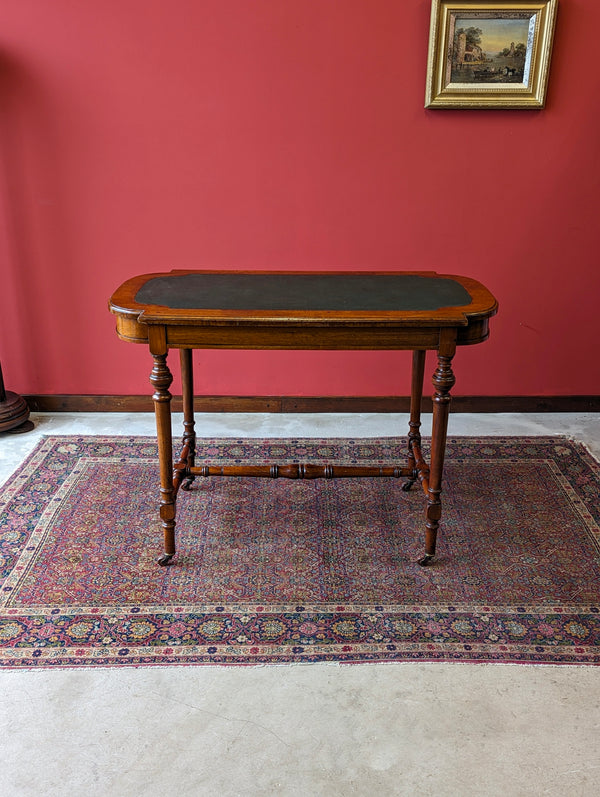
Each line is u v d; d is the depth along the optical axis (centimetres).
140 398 377
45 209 342
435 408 238
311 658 214
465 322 222
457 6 308
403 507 293
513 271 357
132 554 261
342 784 174
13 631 222
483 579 250
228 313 226
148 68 321
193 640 220
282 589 244
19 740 185
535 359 374
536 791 173
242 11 313
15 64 318
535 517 286
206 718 192
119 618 229
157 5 311
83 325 363
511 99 324
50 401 377
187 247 351
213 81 323
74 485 305
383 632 224
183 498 298
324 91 326
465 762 180
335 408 381
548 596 241
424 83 325
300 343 228
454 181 341
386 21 315
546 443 346
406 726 191
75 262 351
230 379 375
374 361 372
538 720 193
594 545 268
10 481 307
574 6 313
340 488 307
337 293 251
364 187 342
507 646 219
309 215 347
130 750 183
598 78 324
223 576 250
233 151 335
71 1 310
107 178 338
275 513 288
